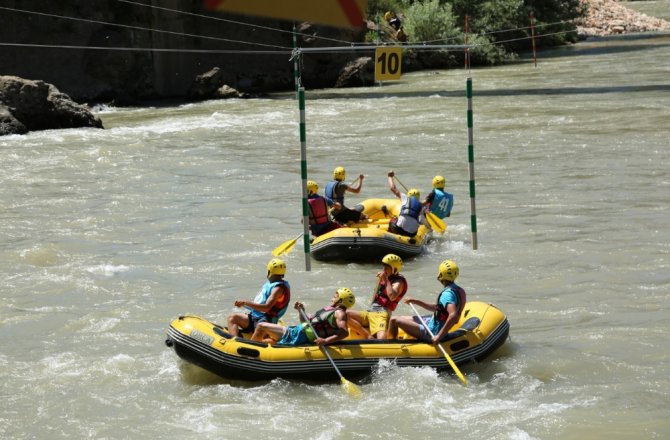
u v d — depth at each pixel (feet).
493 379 39.01
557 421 34.53
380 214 67.72
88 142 119.24
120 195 85.05
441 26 220.84
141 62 184.03
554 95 155.43
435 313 40.45
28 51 174.70
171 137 124.47
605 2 358.23
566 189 81.66
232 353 38.24
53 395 38.65
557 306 49.57
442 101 157.48
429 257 60.75
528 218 71.00
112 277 57.47
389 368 38.68
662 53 223.71
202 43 192.54
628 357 41.47
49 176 95.55
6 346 45.19
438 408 35.96
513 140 111.65
